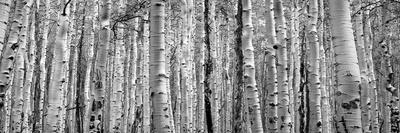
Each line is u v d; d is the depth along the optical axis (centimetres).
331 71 1762
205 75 1177
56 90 962
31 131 1438
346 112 546
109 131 1512
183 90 1487
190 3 1588
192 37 1669
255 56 2048
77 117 1271
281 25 954
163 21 674
